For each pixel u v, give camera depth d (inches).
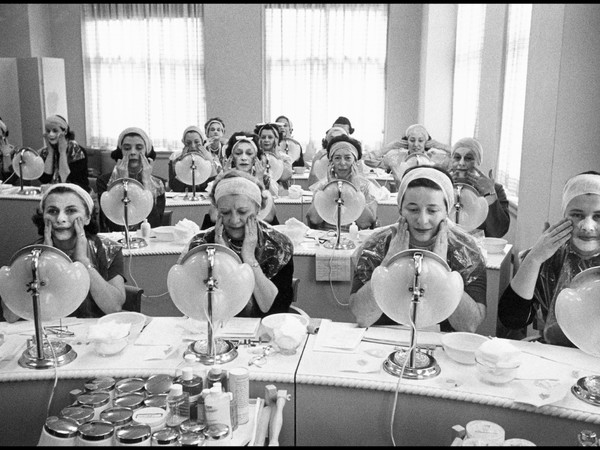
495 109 206.1
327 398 68.9
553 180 118.1
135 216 128.6
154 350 75.0
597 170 114.7
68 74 336.2
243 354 74.4
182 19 322.3
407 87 323.6
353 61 320.5
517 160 185.5
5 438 71.4
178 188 212.7
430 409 66.6
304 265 130.4
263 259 96.3
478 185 150.2
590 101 113.3
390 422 67.9
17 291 68.7
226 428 60.7
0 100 305.1
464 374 69.6
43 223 92.0
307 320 83.0
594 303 61.6
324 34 318.0
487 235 152.6
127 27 325.1
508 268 133.6
